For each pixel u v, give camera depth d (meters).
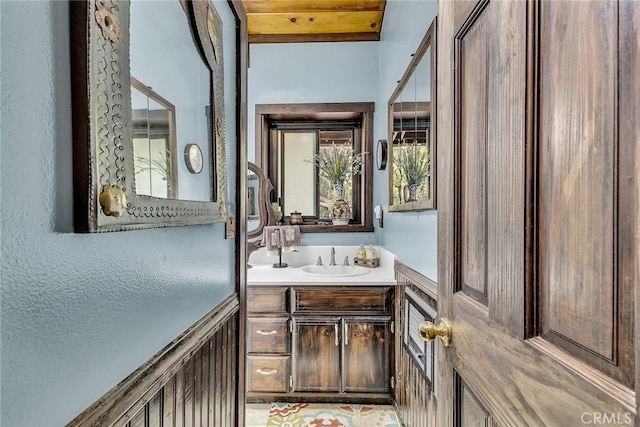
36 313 0.39
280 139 2.81
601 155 0.40
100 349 0.49
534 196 0.52
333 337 2.08
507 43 0.58
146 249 0.62
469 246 0.73
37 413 0.39
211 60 0.89
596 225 0.40
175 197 0.72
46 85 0.40
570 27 0.45
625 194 0.37
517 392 0.54
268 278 2.15
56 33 0.42
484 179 0.67
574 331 0.44
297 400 2.13
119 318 0.54
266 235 2.49
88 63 0.44
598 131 0.40
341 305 2.09
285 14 2.46
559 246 0.47
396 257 2.07
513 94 0.56
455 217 0.80
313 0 2.40
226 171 1.04
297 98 2.69
